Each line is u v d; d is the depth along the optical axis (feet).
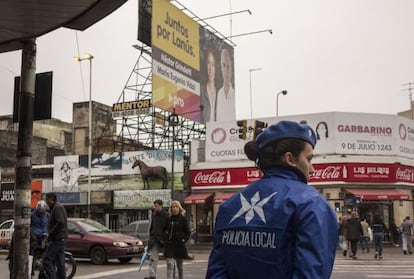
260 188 7.82
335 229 7.37
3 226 87.04
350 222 68.69
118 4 21.22
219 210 8.23
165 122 134.92
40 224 37.06
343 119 100.94
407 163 102.83
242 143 106.22
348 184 97.96
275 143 8.05
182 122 135.64
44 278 33.42
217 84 149.07
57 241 33.45
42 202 37.24
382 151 101.04
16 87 25.89
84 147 158.81
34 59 25.00
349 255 70.59
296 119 103.09
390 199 95.45
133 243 60.23
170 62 125.70
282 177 7.89
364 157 99.09
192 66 135.54
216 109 147.64
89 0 20.70
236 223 7.69
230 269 7.71
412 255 75.41
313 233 7.06
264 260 7.28
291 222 7.26
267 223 7.36
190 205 106.93
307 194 7.47
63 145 183.52
